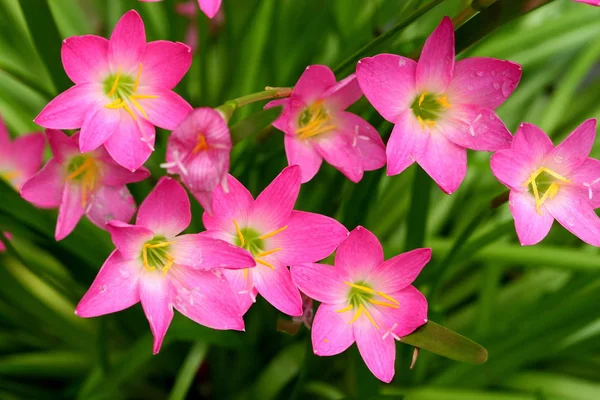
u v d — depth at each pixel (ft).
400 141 1.57
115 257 1.54
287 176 1.55
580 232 1.60
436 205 2.08
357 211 1.74
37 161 1.87
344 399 1.73
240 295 1.56
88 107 1.56
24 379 1.98
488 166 1.99
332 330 1.59
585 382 1.89
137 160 1.56
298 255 1.57
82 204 1.59
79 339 1.87
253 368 1.89
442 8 2.09
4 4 2.03
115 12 2.12
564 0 2.19
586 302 1.81
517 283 2.04
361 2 2.11
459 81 1.59
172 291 1.56
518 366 1.84
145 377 1.98
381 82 1.56
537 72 2.18
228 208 1.55
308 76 1.56
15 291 1.78
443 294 2.06
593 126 1.58
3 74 2.03
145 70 1.57
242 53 1.98
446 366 1.91
